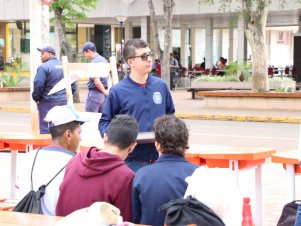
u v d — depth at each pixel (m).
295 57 55.03
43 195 7.53
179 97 45.25
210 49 62.59
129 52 9.27
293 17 59.12
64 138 7.91
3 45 70.56
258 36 34.69
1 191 14.19
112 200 7.19
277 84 42.19
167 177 7.08
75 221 5.61
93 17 58.81
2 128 27.61
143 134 8.93
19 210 7.51
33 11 19.59
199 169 6.48
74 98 37.91
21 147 12.40
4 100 41.50
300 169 9.67
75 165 7.30
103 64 13.70
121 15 44.34
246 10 34.62
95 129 10.84
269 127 27.75
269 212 12.27
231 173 10.66
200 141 23.34
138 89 9.26
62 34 40.25
